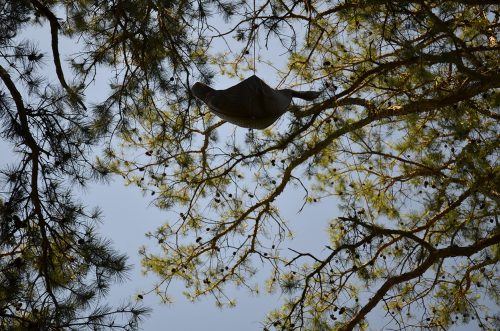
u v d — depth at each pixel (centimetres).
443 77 657
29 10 623
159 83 686
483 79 576
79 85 687
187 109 710
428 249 757
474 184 616
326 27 777
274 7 754
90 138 619
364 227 779
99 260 556
